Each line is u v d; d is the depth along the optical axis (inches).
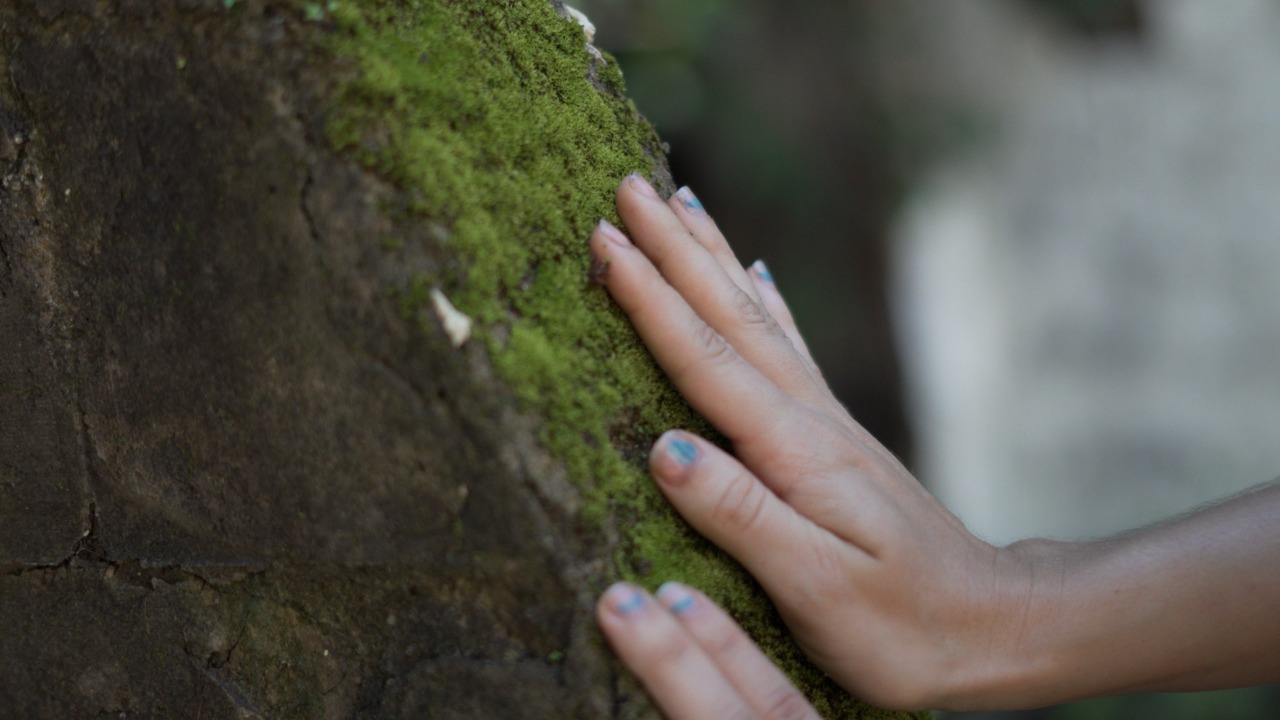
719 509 27.5
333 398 27.5
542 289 28.0
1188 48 154.3
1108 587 28.5
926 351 121.3
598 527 27.4
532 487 27.1
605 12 60.2
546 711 27.4
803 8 82.0
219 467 28.3
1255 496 29.2
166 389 28.4
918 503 28.4
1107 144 146.4
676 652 26.8
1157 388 148.1
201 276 27.8
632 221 29.2
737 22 72.4
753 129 75.7
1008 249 140.9
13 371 29.1
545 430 27.3
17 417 29.3
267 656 28.9
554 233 28.3
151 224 28.0
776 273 85.5
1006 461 138.9
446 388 27.0
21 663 30.1
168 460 28.6
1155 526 29.7
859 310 91.4
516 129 28.5
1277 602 28.4
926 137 86.3
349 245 27.1
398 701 28.1
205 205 27.6
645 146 31.4
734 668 27.1
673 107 67.8
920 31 89.7
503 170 28.1
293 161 27.1
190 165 27.6
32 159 28.5
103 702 29.9
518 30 29.4
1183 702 83.1
